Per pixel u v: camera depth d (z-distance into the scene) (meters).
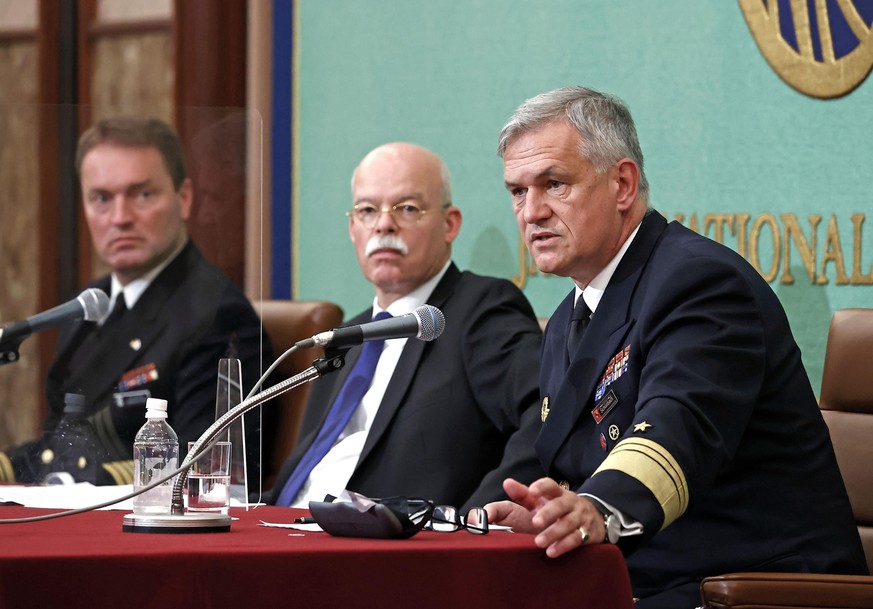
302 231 17.83
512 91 15.71
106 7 20.97
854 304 12.61
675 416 7.52
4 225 20.50
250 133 11.10
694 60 13.96
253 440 9.00
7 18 21.50
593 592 6.52
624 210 9.49
